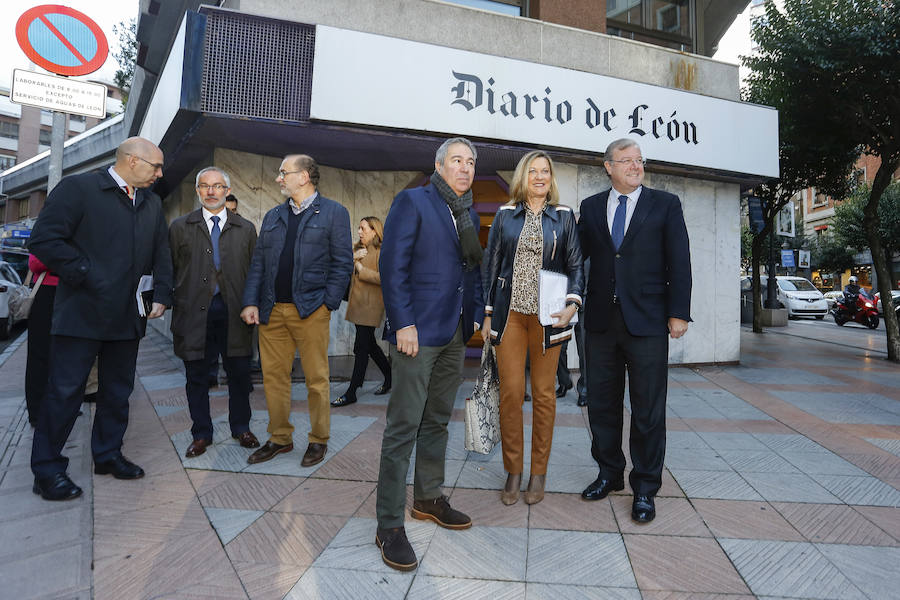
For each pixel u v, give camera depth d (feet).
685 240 7.82
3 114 118.21
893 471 9.57
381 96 15.85
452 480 9.04
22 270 40.34
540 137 17.89
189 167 21.71
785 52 24.88
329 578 5.85
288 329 9.70
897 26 21.74
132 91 28.66
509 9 21.09
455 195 6.76
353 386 14.48
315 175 9.84
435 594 5.57
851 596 5.63
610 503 8.10
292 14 16.47
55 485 7.80
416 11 17.92
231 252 10.19
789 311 57.36
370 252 14.57
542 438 8.04
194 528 6.98
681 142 20.06
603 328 8.04
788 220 43.37
